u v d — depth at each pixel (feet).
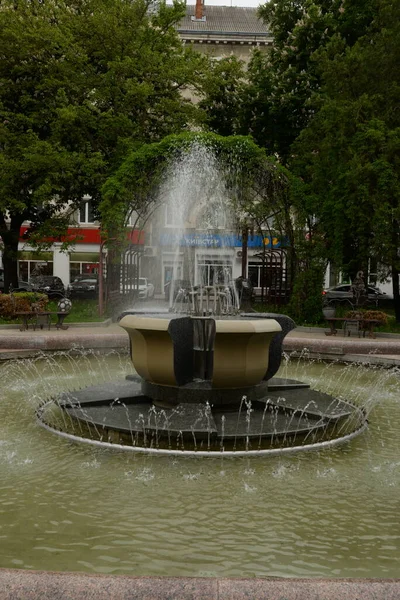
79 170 64.59
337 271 61.57
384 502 14.71
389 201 53.31
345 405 22.03
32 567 10.99
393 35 56.75
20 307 53.26
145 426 18.61
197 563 11.30
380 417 23.65
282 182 56.39
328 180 59.16
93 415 20.16
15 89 67.62
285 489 15.39
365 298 56.34
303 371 35.32
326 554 11.83
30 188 69.62
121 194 55.72
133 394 22.45
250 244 105.91
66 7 67.82
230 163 56.70
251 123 77.56
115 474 16.17
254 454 17.84
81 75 65.46
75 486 15.29
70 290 92.53
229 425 19.35
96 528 12.78
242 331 20.06
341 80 59.52
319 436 19.86
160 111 68.54
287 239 60.49
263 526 13.08
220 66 74.13
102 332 45.16
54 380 30.40
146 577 8.99
